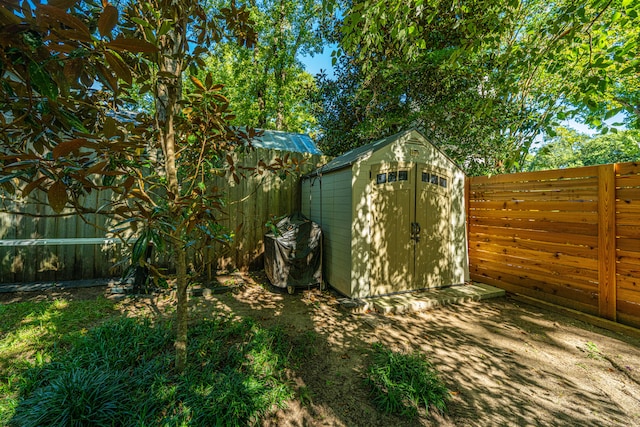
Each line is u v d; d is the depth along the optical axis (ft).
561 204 13.05
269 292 15.29
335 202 15.58
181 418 5.78
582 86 7.83
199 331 9.52
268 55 38.55
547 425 6.26
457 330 11.06
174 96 6.34
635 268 10.63
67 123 3.91
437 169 16.19
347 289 14.10
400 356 8.23
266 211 19.99
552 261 13.41
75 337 8.99
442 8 18.24
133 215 5.06
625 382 7.85
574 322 11.86
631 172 10.75
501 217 15.84
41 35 2.86
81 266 15.42
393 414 6.46
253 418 6.04
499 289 15.71
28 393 6.46
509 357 9.05
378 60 22.15
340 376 7.81
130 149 5.27
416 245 15.40
